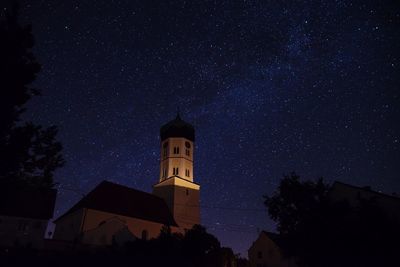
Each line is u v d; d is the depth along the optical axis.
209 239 29.92
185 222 50.16
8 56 13.20
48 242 30.42
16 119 13.58
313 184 20.12
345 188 25.17
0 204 14.23
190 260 26.42
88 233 34.69
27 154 14.05
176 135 57.62
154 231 43.22
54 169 15.04
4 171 13.36
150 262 23.19
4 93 12.94
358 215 18.45
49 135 14.94
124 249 26.34
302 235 18.62
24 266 18.38
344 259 18.25
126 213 41.47
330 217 18.25
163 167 56.47
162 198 52.34
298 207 19.58
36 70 13.86
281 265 37.84
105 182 45.22
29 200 32.56
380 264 17.44
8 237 29.52
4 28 13.61
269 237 40.59
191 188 53.94
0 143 13.19
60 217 42.31
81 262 20.22
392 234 17.25
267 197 21.06
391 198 22.14
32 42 14.08
